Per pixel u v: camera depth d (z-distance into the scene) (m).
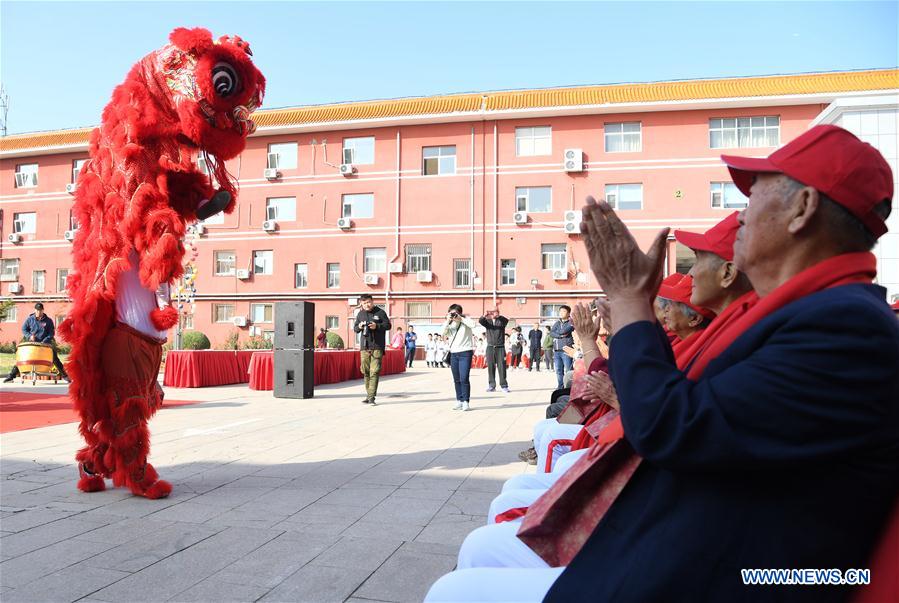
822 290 1.20
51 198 30.78
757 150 25.08
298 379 11.40
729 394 1.11
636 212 25.61
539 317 26.39
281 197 28.77
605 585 1.24
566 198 26.36
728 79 26.50
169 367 13.53
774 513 1.12
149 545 3.35
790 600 1.10
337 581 2.86
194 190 4.66
